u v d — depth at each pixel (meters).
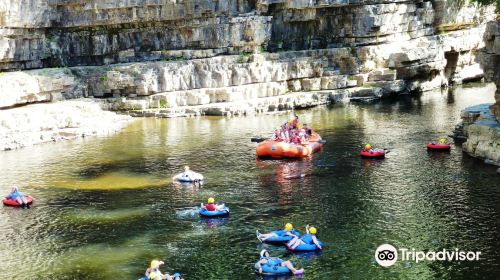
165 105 77.06
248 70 80.62
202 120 72.88
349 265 32.59
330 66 86.81
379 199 42.19
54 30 81.56
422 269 31.81
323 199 42.75
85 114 69.75
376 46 86.81
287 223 38.16
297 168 50.66
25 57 76.44
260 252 34.56
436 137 59.34
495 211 39.00
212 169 51.12
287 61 83.44
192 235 37.25
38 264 33.94
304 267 32.59
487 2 59.97
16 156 56.88
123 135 65.12
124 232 38.03
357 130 64.06
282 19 88.31
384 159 52.22
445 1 94.62
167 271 32.62
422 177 46.56
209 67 79.81
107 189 46.50
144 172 50.72
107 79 76.94
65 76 73.56
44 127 63.50
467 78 96.62
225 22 83.19
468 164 49.44
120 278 31.95
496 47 47.38
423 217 38.56
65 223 39.84
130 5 81.88
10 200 43.62
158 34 84.88
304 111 77.12
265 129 66.19
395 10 87.94
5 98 65.94
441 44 89.75
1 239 37.56
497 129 49.41
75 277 32.25
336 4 85.44
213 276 31.95
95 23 82.25
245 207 41.78
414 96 85.50
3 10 71.44
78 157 56.06
